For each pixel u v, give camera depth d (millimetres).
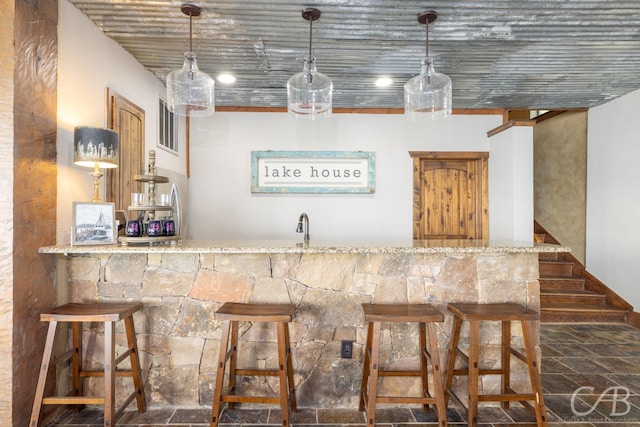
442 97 2459
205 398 2254
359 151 4344
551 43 2715
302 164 4328
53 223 2107
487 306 2125
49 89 2061
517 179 3854
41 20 1994
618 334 3670
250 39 2672
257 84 3602
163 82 3520
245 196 4316
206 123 4301
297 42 2715
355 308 2256
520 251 2092
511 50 2836
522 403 2191
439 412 1884
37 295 1998
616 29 2502
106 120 2588
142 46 2789
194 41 2705
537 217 5496
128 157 2877
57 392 2158
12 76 1825
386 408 2254
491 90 3740
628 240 3891
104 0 2197
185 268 2236
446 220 4426
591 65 3121
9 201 1831
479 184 4398
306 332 2254
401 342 2266
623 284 3979
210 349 2246
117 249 2000
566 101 4113
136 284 2227
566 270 4691
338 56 2959
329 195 4340
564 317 4027
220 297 2238
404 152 4367
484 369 2223
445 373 2264
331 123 4352
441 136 4371
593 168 4359
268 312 1969
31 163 1941
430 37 2633
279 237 4316
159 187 3465
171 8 2275
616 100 4012
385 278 2250
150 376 2246
